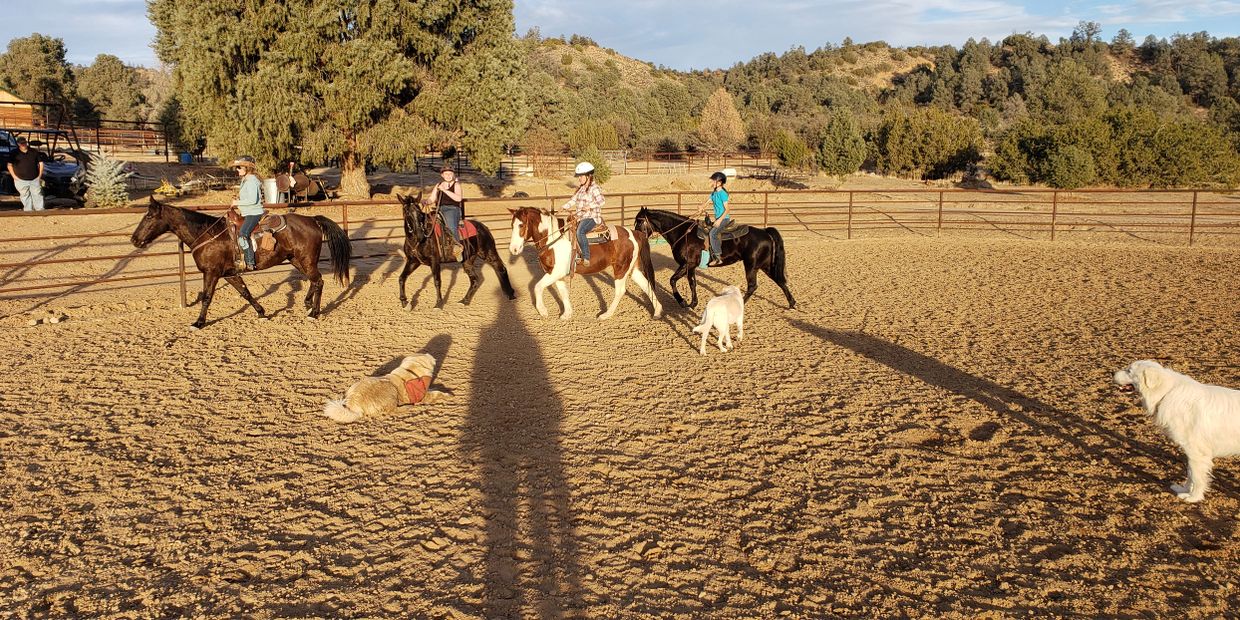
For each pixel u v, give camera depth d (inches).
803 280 527.5
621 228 397.4
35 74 1985.7
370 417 254.7
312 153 867.4
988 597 156.3
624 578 163.8
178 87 1116.5
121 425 241.4
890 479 211.8
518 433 243.9
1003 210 995.3
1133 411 259.3
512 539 179.2
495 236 733.3
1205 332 363.6
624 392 285.0
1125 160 1274.6
